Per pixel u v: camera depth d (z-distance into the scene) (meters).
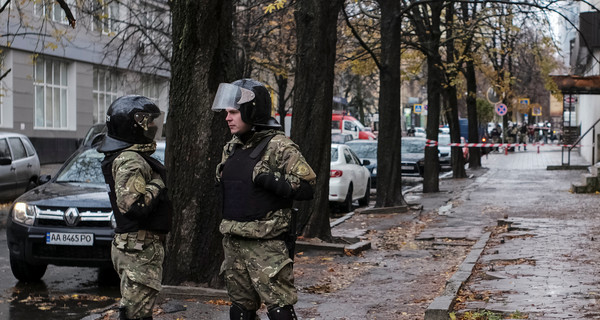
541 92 62.34
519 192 21.39
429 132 22.69
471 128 35.09
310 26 11.92
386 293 8.15
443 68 22.97
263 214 4.75
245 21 21.23
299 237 11.76
